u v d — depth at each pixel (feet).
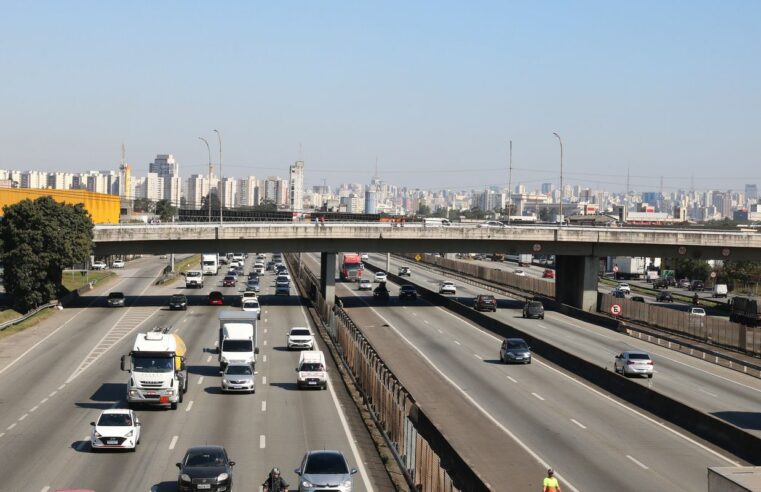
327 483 111.34
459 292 500.33
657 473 134.41
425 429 156.04
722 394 208.74
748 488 89.61
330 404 183.93
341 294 471.21
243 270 647.15
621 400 197.36
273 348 270.87
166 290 467.52
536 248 389.60
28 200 349.41
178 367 182.19
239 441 148.05
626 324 331.77
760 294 576.61
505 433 161.99
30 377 214.28
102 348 262.67
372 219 641.81
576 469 136.77
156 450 140.67
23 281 347.77
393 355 261.65
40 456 135.95
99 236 364.17
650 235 388.57
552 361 255.29
